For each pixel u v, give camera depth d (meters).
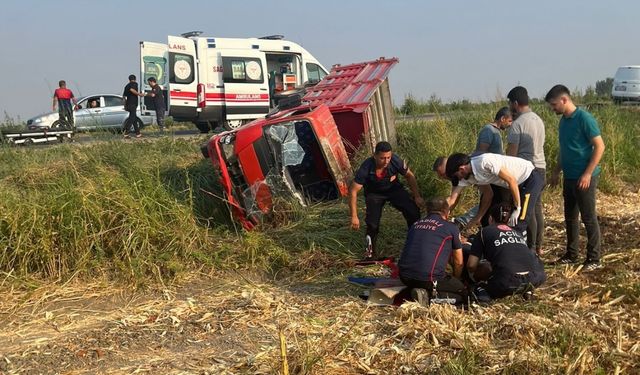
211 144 7.68
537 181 6.16
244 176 7.63
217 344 4.86
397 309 5.18
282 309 5.54
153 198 7.36
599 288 5.43
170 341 4.96
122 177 7.80
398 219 7.91
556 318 4.84
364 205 7.88
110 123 18.81
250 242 7.03
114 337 5.06
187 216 7.31
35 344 4.98
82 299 6.03
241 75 17.88
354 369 4.30
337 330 4.97
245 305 5.66
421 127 11.38
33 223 6.48
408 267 5.49
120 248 6.70
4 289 6.10
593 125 6.07
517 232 5.62
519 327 4.64
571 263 6.50
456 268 5.70
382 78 10.15
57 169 9.64
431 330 4.72
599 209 9.32
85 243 6.57
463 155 6.04
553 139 11.03
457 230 5.64
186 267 6.69
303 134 8.47
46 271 6.41
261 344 4.80
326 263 6.82
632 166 11.67
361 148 8.99
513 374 4.05
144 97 17.27
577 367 4.05
